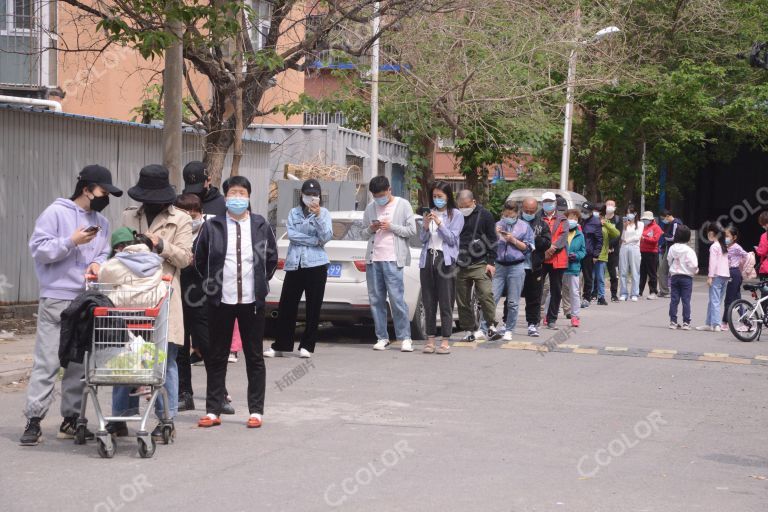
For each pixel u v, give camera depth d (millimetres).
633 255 28953
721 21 38781
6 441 9734
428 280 16109
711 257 21203
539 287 18828
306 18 18859
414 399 12117
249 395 10492
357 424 10609
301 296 15250
